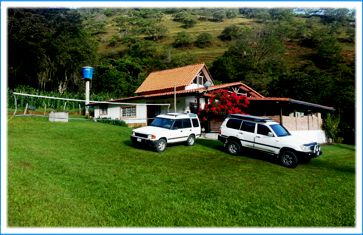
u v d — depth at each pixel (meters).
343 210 8.30
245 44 75.44
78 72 49.34
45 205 6.81
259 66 63.75
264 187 9.74
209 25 116.19
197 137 18.19
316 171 12.62
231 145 14.80
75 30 48.66
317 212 8.08
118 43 93.19
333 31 90.81
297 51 81.19
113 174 9.65
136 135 14.23
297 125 20.88
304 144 13.10
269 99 19.55
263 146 13.82
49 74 48.91
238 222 7.11
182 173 10.56
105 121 24.81
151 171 10.44
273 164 13.32
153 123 15.68
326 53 70.25
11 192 7.12
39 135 15.07
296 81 33.97
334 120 25.02
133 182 9.05
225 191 9.04
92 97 37.50
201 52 85.88
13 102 29.31
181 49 90.94
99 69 52.69
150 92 27.80
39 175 8.62
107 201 7.48
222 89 22.12
